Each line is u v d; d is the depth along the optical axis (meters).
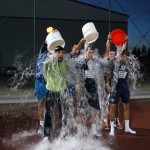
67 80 6.79
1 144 6.80
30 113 10.05
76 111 7.21
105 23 21.92
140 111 10.45
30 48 23.70
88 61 6.95
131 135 7.43
